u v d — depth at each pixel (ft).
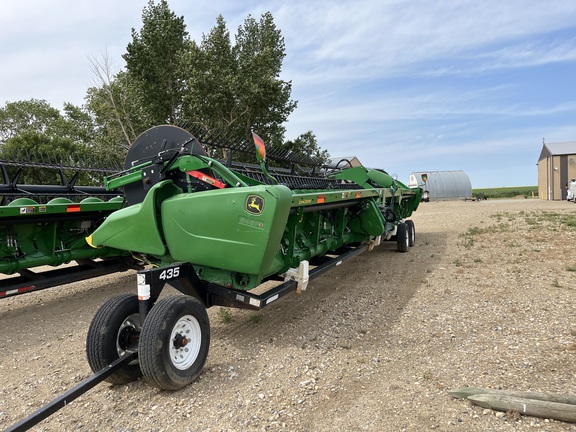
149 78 77.41
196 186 14.89
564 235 36.17
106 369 10.51
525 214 59.82
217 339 15.23
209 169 14.73
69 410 10.76
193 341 12.01
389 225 28.37
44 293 24.21
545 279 21.91
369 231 23.29
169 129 16.78
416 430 9.27
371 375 12.15
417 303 19.04
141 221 14.03
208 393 11.32
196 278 13.53
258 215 12.15
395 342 14.64
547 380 11.19
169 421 10.07
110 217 14.69
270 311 18.45
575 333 14.30
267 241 12.09
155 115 76.33
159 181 15.23
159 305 11.14
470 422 9.45
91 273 22.53
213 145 18.45
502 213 64.13
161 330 10.70
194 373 11.76
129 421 10.16
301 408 10.43
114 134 81.35
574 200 100.63
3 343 16.39
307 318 17.42
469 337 14.67
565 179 118.01
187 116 71.67
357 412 10.16
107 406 10.89
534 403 9.54
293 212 14.76
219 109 70.23
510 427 9.16
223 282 13.61
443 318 16.80
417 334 15.28
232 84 70.33
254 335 15.60
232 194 12.56
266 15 89.92
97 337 11.25
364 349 14.12
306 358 13.43
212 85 69.10
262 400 10.85
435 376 11.82
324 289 22.09
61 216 20.97
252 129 77.82
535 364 12.17
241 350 14.19
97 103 90.48
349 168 31.01
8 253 19.51
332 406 10.50
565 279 21.79
